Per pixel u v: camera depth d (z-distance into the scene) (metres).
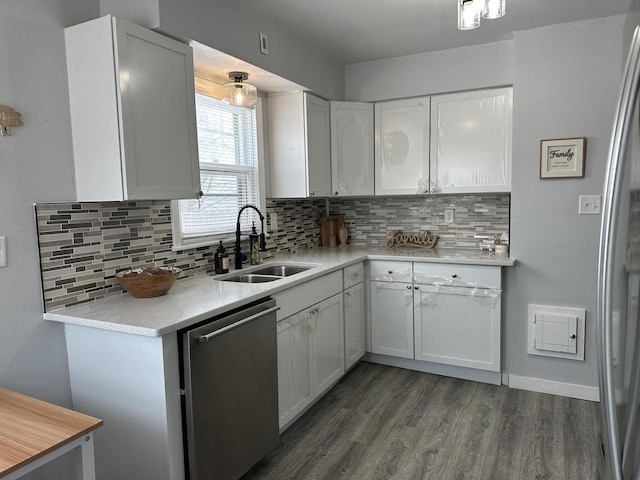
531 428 2.50
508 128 3.09
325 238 3.92
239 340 1.97
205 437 1.79
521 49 2.86
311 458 2.25
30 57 1.76
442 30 2.84
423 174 3.41
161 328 1.59
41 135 1.80
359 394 2.96
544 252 2.90
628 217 0.96
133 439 1.75
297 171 3.19
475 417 2.63
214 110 2.74
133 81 1.81
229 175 2.90
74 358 1.88
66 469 1.88
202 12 2.13
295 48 2.91
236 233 2.79
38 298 1.80
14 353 1.73
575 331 2.83
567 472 2.10
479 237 3.54
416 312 3.24
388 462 2.21
